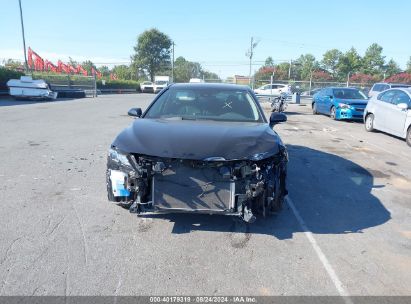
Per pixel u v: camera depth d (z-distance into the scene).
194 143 3.73
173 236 3.81
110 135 9.81
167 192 3.67
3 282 2.89
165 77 51.22
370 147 9.54
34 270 3.08
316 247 3.73
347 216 4.62
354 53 71.81
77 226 3.96
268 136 4.18
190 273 3.14
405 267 3.42
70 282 2.93
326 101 16.98
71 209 4.43
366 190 5.73
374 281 3.16
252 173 3.66
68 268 3.13
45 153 7.35
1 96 23.20
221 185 3.63
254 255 3.50
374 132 12.45
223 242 3.74
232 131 4.13
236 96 5.36
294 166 7.09
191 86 5.62
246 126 4.46
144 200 3.76
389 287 3.08
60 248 3.47
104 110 17.16
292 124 14.13
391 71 75.12
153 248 3.55
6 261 3.20
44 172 5.96
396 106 10.78
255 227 4.13
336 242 3.87
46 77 30.17
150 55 80.50
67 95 26.77
